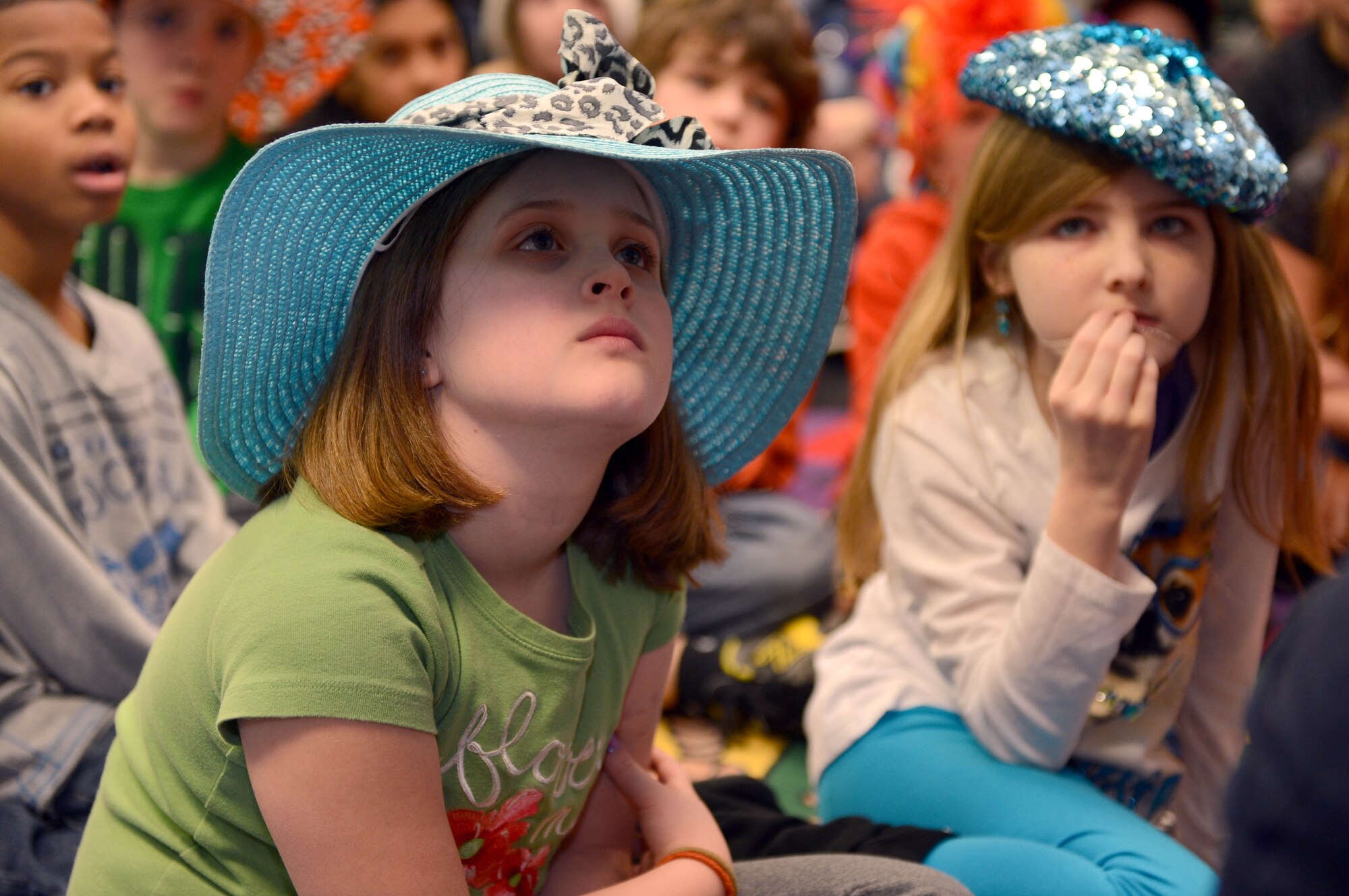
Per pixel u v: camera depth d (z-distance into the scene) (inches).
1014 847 42.5
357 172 31.2
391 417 31.1
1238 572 50.2
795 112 83.4
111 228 79.7
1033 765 46.4
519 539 32.5
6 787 44.6
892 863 38.4
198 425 32.9
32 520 46.9
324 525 30.6
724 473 42.4
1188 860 42.5
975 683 46.6
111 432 54.5
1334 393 75.5
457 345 30.7
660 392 31.7
